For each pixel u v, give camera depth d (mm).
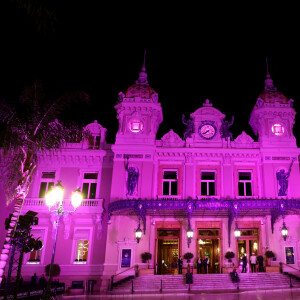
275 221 30781
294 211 30375
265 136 33250
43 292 19750
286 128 33594
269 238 30406
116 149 32812
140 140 33281
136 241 30172
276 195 31453
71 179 33875
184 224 31547
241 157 33188
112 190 31750
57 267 30078
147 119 34094
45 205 32031
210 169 33312
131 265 29516
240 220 31516
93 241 31484
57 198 17062
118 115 34500
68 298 24000
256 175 32875
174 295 23578
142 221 31062
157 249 31562
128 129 33750
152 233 31250
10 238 17500
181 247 31031
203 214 31500
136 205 28750
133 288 26922
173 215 31656
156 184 32781
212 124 34406
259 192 32156
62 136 21609
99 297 24359
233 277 26969
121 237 30359
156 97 35000
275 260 29656
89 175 34438
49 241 31656
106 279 29031
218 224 31641
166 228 31703
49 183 34125
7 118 18953
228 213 31141
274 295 22328
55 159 34438
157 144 34000
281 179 31797
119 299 23406
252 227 31438
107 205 32719
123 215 31000
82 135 23484
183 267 30219
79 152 34062
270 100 34531
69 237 31656
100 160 34250
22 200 18578
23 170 19109
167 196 32312
